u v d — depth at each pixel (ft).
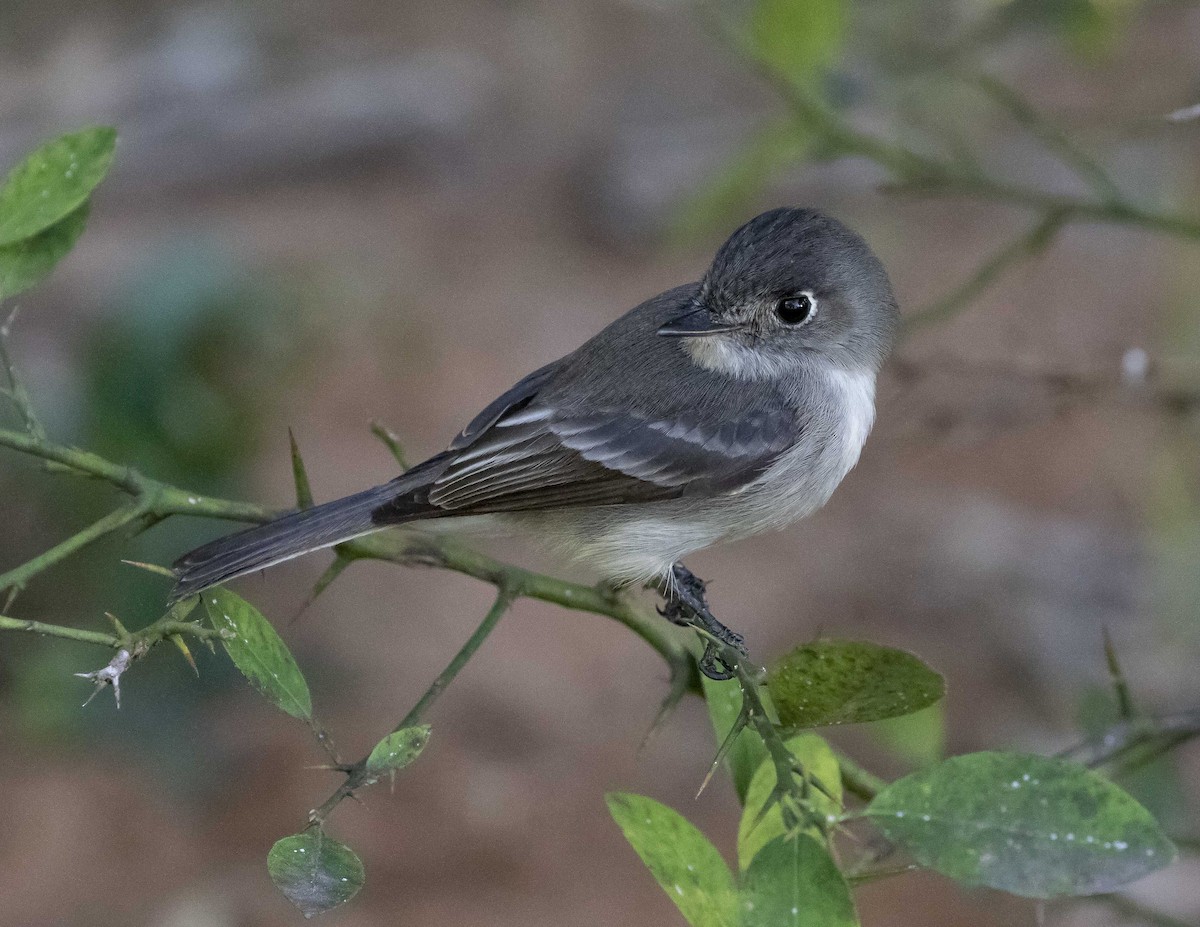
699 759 36.40
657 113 59.57
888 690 14.38
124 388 36.88
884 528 43.52
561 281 53.42
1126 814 12.78
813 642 14.21
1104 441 46.14
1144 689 37.29
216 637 15.37
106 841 33.24
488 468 24.21
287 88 59.98
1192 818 32.86
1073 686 37.78
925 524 43.37
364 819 34.12
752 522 25.67
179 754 34.96
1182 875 31.99
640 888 32.58
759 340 25.26
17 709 35.19
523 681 38.37
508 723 37.06
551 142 59.82
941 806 13.03
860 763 35.17
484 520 24.93
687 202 31.32
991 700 37.91
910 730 19.71
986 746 36.19
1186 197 43.45
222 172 58.03
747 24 30.37
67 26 64.08
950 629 40.14
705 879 13.79
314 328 45.55
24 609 35.50
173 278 38.01
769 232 25.26
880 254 52.90
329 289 48.70
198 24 63.62
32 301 48.65
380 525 21.22
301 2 67.15
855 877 15.66
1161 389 29.30
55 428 36.81
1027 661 38.86
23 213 17.52
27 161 17.80
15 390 17.19
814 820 13.12
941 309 28.27
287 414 44.68
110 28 63.98
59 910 31.37
